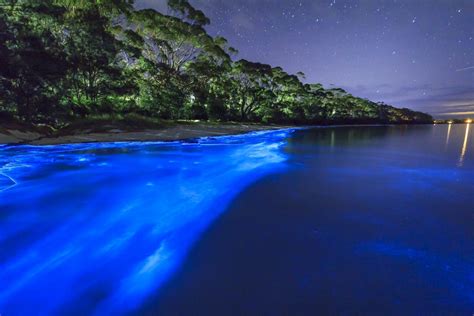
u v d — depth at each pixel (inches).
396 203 254.7
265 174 383.2
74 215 220.8
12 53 531.2
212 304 118.3
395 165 465.4
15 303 120.0
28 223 203.9
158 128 861.2
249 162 480.7
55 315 113.9
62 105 684.7
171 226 201.2
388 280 133.6
